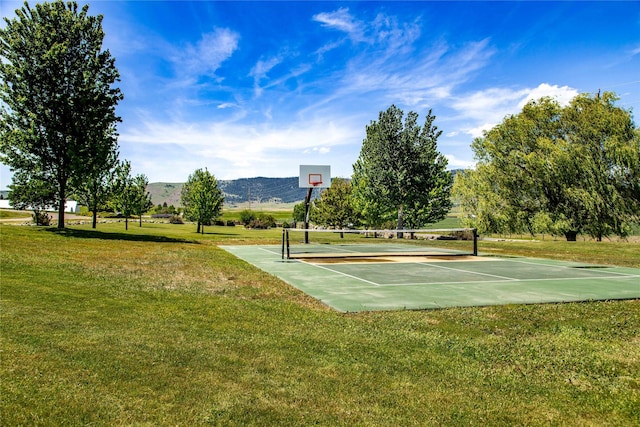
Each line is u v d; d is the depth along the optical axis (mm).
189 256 15492
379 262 15711
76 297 7285
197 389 3838
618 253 20109
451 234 36719
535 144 33844
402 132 36625
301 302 8031
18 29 21844
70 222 45688
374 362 4758
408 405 3709
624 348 5500
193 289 8906
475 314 7160
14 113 22000
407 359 4887
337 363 4676
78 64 22562
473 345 5480
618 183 29828
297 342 5391
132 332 5426
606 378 4500
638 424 3498
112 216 77625
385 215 39594
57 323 5555
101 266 11422
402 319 6746
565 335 6031
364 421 3398
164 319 6238
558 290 9703
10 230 19203
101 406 3402
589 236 32031
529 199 33781
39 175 23266
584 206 30234
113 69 23891
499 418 3541
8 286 7668
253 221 60469
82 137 22844
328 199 36500
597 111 30453
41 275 9188
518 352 5258
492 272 12969
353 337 5695
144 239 23359
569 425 3457
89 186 35281
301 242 27500
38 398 3455
